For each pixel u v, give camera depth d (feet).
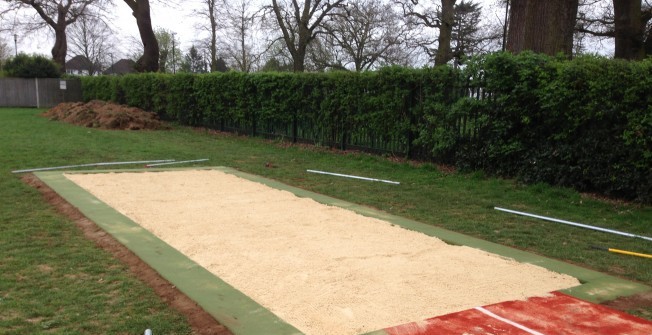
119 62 236.43
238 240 18.94
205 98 65.98
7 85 107.76
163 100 76.59
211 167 37.09
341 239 19.51
